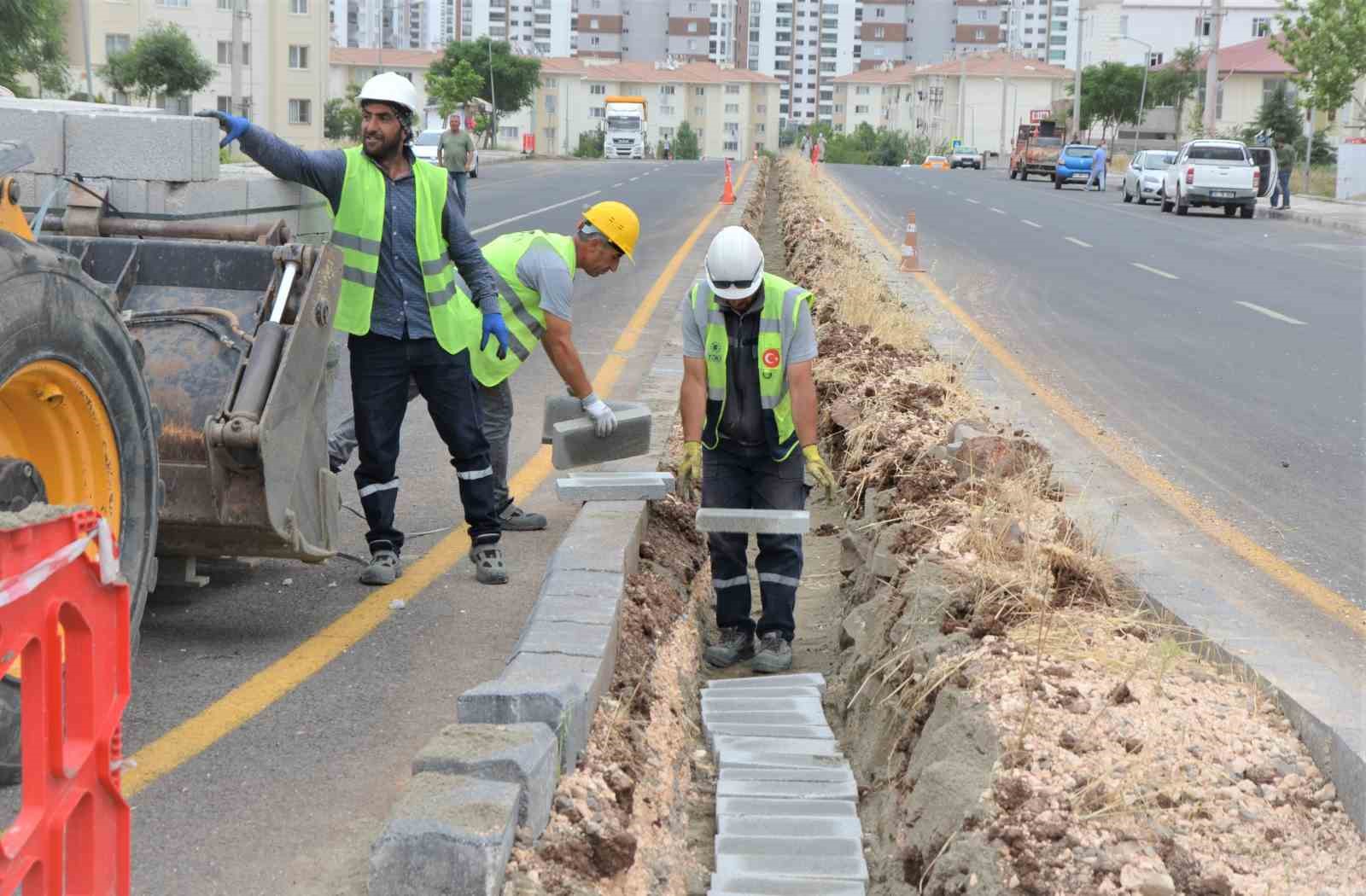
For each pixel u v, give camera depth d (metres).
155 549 5.26
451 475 8.39
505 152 93.31
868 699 5.15
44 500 4.01
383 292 6.00
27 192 5.91
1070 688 4.28
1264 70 87.06
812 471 5.97
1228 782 3.81
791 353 5.89
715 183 47.78
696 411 5.96
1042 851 3.46
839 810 4.56
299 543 5.55
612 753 4.32
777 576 6.09
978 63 158.62
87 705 2.90
